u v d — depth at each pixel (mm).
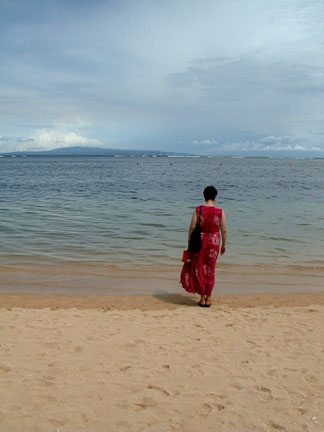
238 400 3391
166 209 18547
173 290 7383
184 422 3041
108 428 2932
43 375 3777
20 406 3193
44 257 9484
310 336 5031
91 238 11688
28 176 53875
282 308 6348
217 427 2990
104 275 8219
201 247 6348
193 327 5363
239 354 4418
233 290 7418
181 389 3568
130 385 3623
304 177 54562
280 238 11992
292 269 8820
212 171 75875
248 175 59906
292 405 3326
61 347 4523
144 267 8836
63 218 15500
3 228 13109
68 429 2898
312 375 3893
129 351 4457
